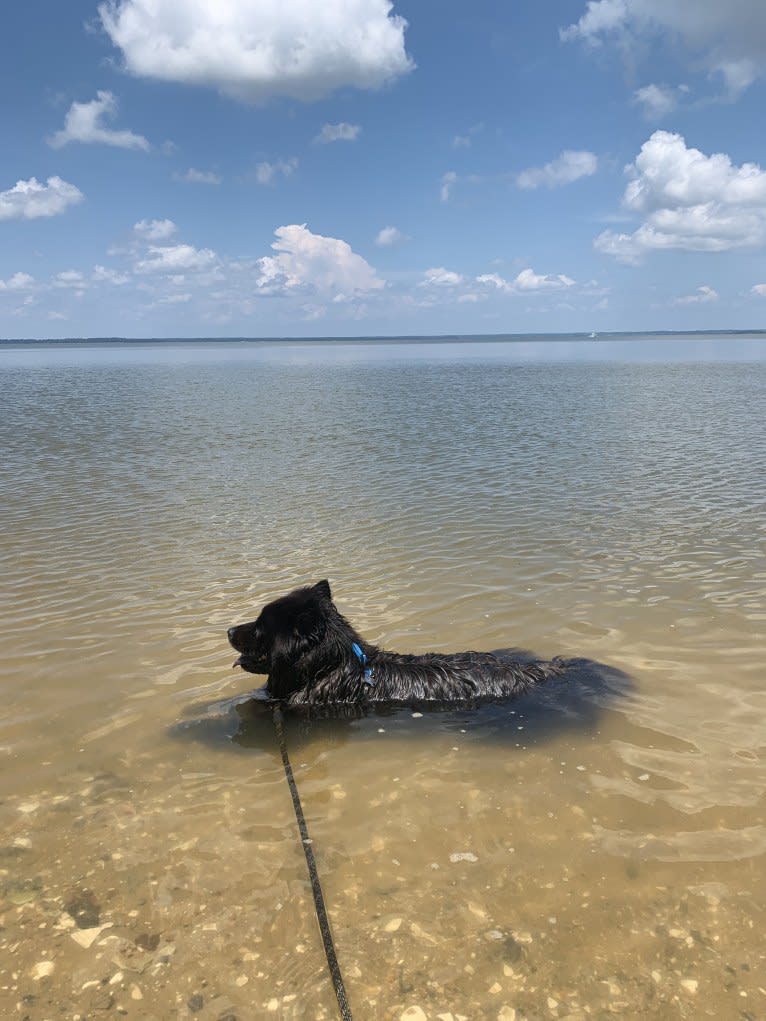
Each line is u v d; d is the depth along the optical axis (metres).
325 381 15.22
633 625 2.35
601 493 4.21
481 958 1.10
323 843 1.36
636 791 1.50
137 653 2.19
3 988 1.06
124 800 1.50
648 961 1.09
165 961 1.11
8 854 1.33
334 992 1.05
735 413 8.38
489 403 9.86
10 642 2.26
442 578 2.81
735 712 1.81
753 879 1.25
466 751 1.69
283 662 1.93
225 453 5.82
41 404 10.01
